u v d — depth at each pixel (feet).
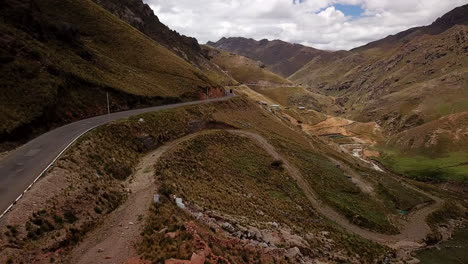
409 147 512.63
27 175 87.04
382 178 291.79
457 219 250.57
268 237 104.88
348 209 189.47
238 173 168.45
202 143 178.91
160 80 264.11
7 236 62.80
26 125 117.60
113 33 286.87
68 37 198.70
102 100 171.94
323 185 209.56
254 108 352.08
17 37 154.40
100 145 121.49
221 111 266.16
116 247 68.85
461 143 485.15
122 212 85.25
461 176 391.86
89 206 82.48
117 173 110.01
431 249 183.01
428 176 406.21
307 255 109.29
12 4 174.91
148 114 176.55
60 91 146.00
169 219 81.82
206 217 98.07
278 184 178.81
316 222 155.74
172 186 110.73
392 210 222.07
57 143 112.88
